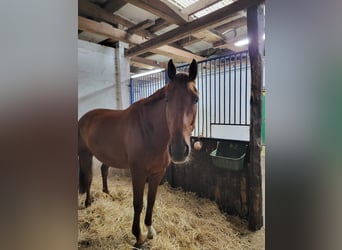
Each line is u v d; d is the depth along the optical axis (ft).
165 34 8.98
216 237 5.77
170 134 4.45
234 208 6.97
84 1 9.09
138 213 5.13
